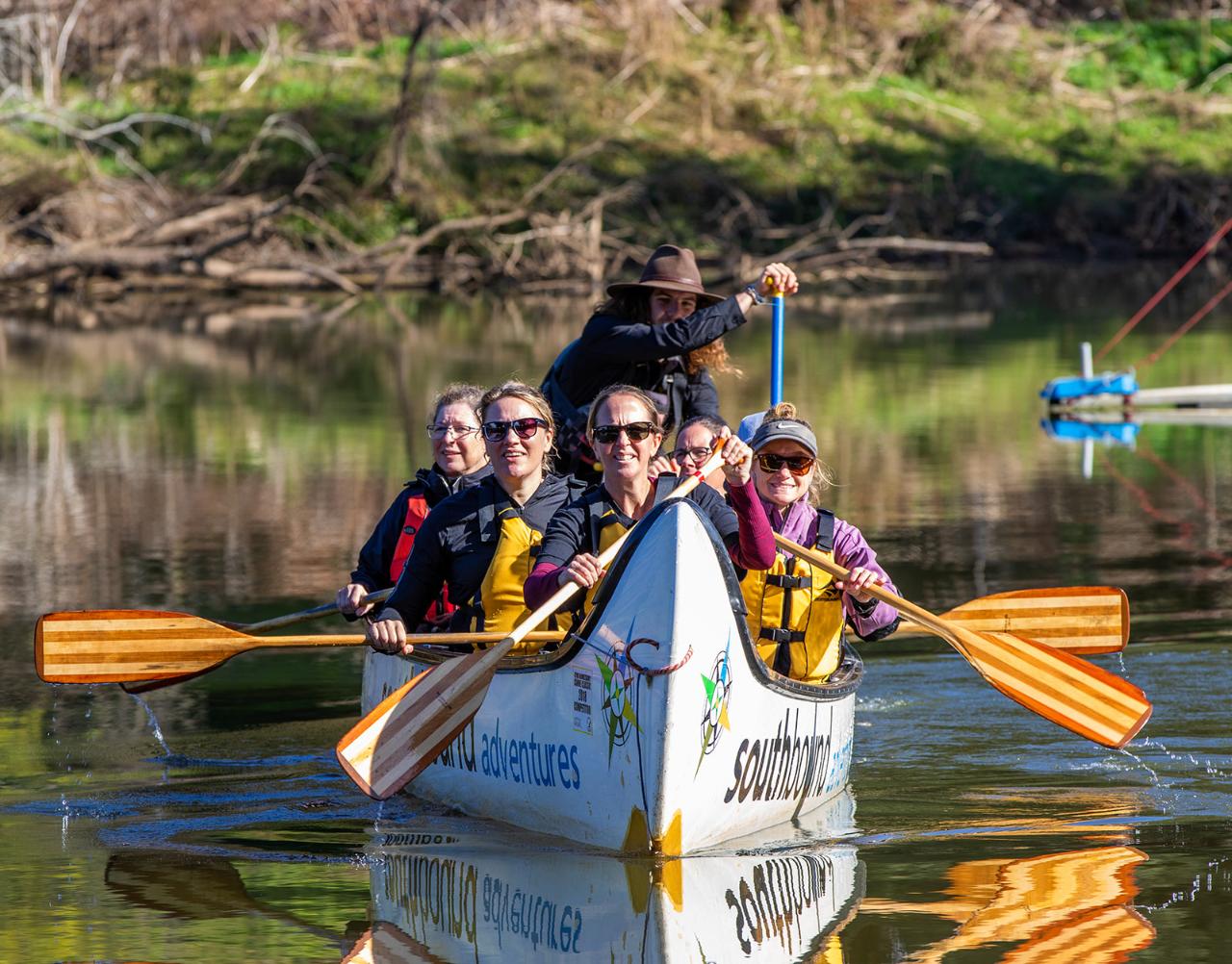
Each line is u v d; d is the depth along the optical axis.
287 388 58.94
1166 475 42.31
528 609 18.22
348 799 19.02
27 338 75.50
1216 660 24.64
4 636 27.12
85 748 21.17
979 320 80.06
